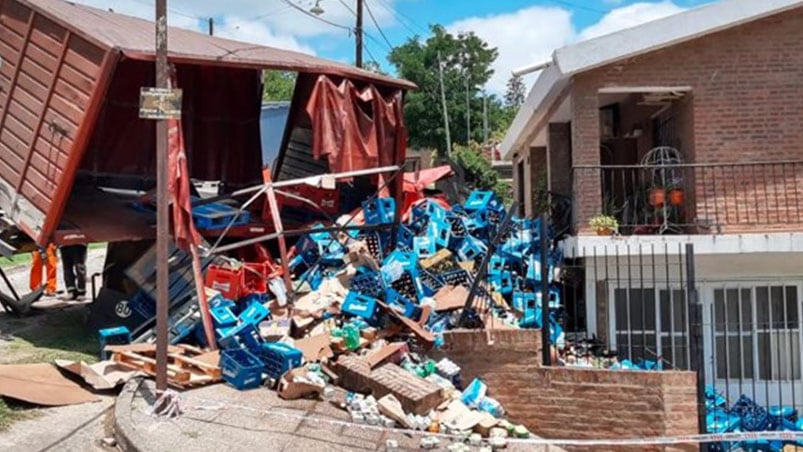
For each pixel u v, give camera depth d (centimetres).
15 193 989
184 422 620
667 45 1009
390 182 1177
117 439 600
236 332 788
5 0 998
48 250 1095
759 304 1052
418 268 1014
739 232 1016
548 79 1132
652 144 1284
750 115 1036
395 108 1203
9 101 1002
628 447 779
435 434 643
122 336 816
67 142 896
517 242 1109
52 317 1103
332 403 704
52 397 678
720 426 859
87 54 871
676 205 1058
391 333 879
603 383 792
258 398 698
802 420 970
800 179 1027
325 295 950
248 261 1124
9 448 571
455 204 1446
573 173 1033
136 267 971
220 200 1168
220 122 1372
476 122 4797
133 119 1252
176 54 866
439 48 4856
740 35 1037
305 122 1291
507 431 684
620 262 1020
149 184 1298
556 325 953
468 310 912
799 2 985
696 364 779
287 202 1277
